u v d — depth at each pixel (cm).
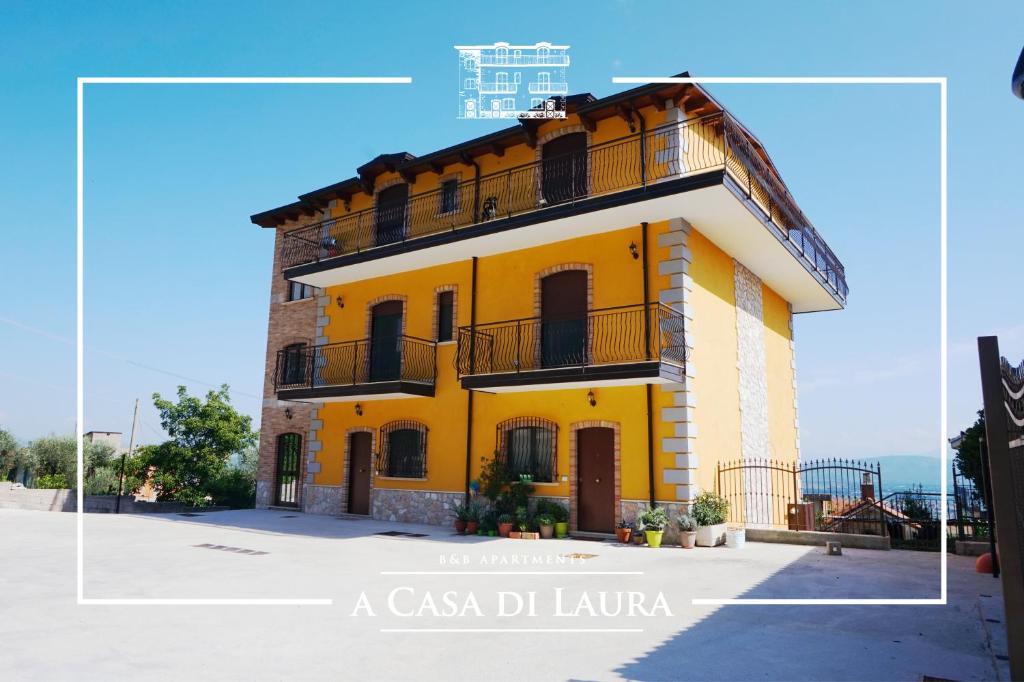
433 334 1504
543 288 1359
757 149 1433
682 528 1077
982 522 1128
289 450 1828
